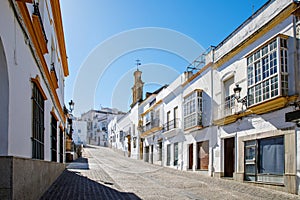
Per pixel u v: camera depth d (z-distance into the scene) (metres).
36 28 6.09
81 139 37.44
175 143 18.56
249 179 10.97
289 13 9.22
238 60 12.04
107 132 39.00
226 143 13.09
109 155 29.16
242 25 11.86
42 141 7.58
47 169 7.56
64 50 13.76
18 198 4.11
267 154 10.15
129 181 10.69
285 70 9.26
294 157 8.78
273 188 9.57
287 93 9.16
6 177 3.82
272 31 10.05
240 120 11.66
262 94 10.05
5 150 4.25
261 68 10.16
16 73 4.74
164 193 8.26
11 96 4.43
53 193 7.09
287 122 9.09
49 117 9.09
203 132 14.95
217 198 7.77
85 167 15.79
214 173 13.52
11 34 4.42
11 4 4.36
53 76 9.50
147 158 24.31
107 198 6.93
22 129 5.18
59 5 10.05
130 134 29.39
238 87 11.70
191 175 13.91
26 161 4.65
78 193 7.35
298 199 7.84
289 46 9.29
